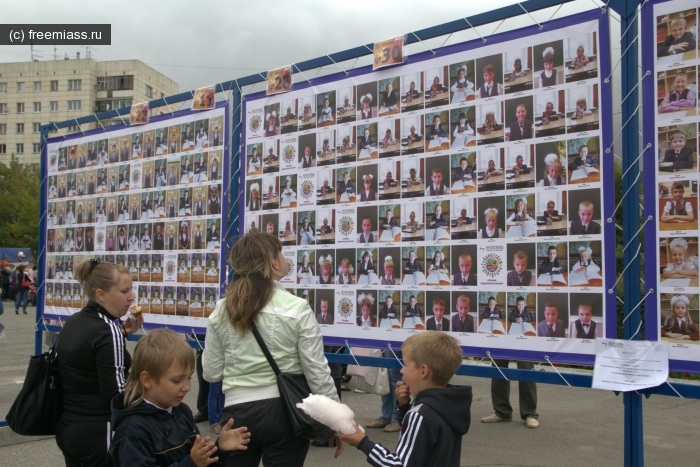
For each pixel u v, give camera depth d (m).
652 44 3.14
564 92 3.50
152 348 2.39
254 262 2.83
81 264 3.16
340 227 4.55
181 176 5.84
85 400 2.96
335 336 4.49
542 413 7.06
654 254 3.07
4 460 5.00
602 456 5.23
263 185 5.11
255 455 2.77
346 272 4.48
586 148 3.40
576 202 3.42
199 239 5.64
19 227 42.38
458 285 3.87
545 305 3.49
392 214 4.25
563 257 3.45
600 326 3.28
